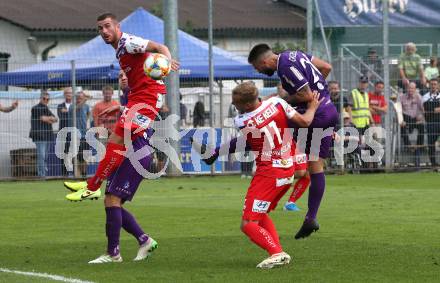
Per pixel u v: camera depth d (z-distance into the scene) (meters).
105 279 16.08
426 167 46.06
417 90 45.81
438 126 45.81
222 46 68.69
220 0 75.00
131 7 72.62
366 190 35.38
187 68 44.81
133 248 20.56
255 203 17.12
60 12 69.88
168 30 44.41
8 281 15.89
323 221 24.88
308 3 45.31
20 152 43.31
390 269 16.91
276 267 17.14
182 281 15.80
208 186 38.50
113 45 19.22
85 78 43.41
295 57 20.84
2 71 46.81
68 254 19.56
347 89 45.81
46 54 67.19
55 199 33.22
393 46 56.97
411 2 53.56
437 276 16.09
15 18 67.44
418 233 22.20
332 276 16.16
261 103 17.19
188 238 21.86
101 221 25.97
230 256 18.92
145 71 18.84
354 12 52.78
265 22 69.31
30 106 43.84
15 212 28.53
